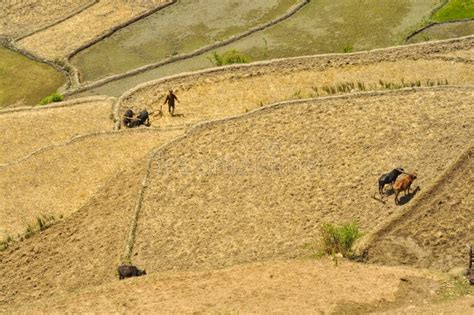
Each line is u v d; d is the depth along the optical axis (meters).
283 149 51.16
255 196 47.34
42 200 50.38
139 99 61.88
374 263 40.53
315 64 63.56
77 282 42.94
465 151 46.28
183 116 59.00
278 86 61.38
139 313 36.41
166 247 44.09
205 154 51.69
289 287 37.97
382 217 43.97
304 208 45.72
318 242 42.69
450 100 53.66
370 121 52.56
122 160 53.12
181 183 49.28
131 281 40.44
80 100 63.06
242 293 37.69
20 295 42.69
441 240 41.16
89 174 52.19
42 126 59.81
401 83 59.28
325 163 49.25
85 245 45.78
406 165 47.78
